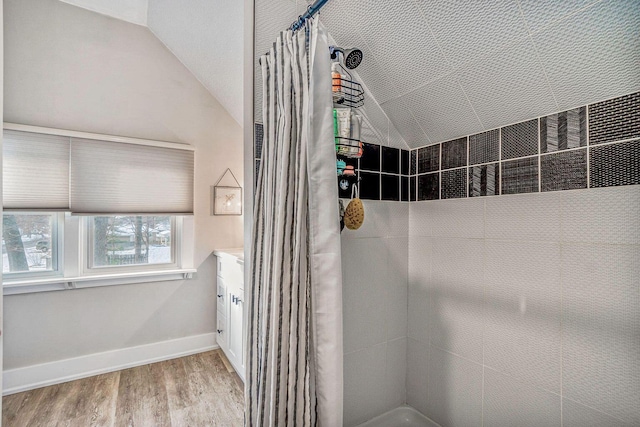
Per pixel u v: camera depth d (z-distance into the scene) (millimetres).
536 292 1087
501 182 1188
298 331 812
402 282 1538
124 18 2289
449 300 1372
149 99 2396
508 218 1168
